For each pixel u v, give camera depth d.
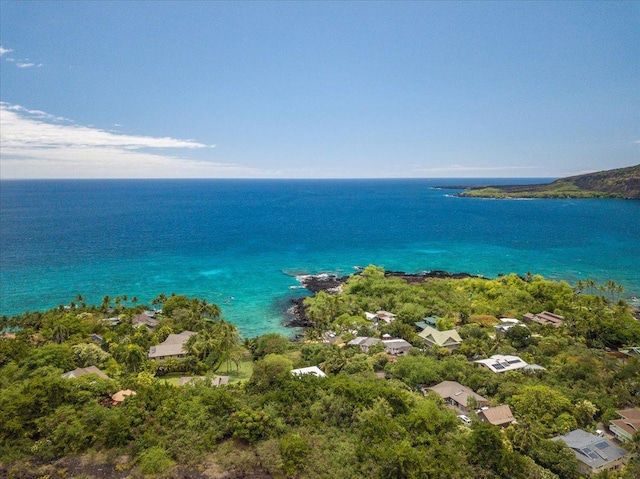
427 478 38.94
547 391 54.25
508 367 65.50
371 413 48.06
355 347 74.50
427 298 101.50
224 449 44.22
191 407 49.41
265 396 52.75
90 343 70.62
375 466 40.50
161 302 102.25
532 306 97.50
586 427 49.75
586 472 42.81
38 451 42.84
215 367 71.00
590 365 62.94
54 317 83.06
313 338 82.38
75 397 50.22
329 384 54.72
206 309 92.25
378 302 101.44
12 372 59.75
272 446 43.69
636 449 44.09
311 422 48.00
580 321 81.88
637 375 58.84
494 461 40.75
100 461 42.56
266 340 76.75
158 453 42.69
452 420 48.19
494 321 88.31
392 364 67.31
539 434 47.03
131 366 66.38
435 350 72.50
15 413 46.16
